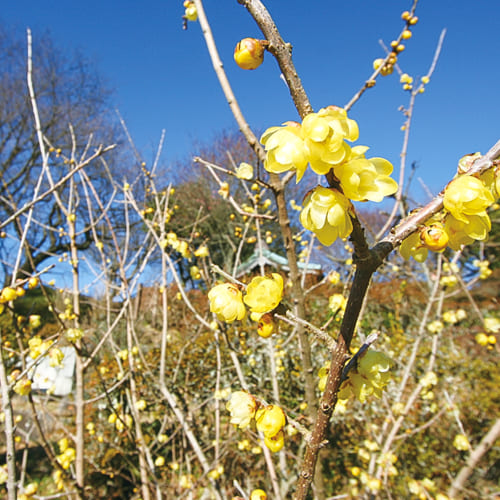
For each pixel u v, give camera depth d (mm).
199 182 13984
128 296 2881
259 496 1017
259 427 845
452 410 2369
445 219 744
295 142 593
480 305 5973
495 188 721
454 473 3469
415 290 6367
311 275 8086
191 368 5172
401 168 2594
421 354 4895
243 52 625
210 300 904
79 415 2422
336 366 715
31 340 2033
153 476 2639
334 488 3688
